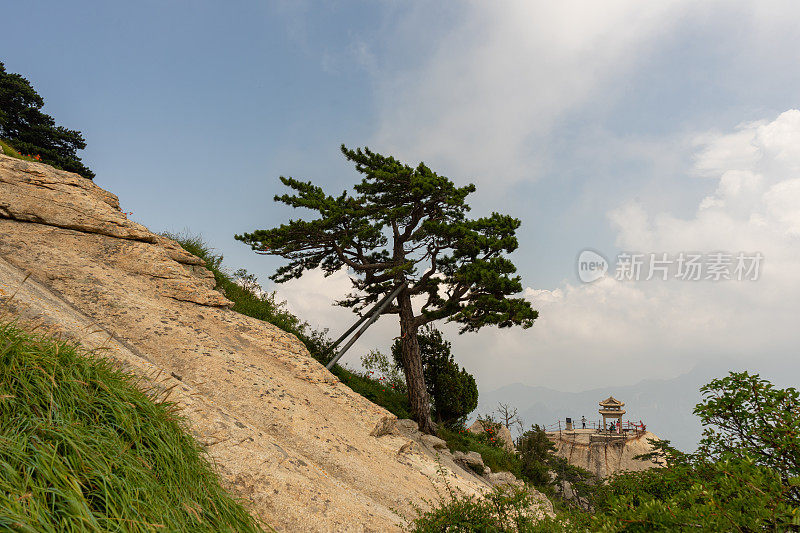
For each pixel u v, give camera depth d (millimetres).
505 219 15477
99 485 2436
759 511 2254
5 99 28547
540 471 17531
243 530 3082
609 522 2721
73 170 30219
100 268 6910
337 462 5328
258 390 5891
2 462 2139
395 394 17656
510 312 13844
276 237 13484
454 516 4078
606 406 41375
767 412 3600
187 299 7641
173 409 3502
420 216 16062
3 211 6789
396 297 16109
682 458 4219
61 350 3230
